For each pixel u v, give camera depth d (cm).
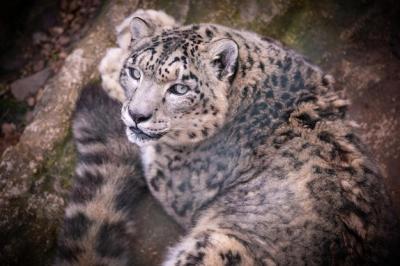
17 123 1180
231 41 731
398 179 995
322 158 732
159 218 930
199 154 817
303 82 803
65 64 1032
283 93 784
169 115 757
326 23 1117
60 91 1002
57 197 925
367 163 751
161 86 734
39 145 957
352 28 1116
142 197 941
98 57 1030
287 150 750
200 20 1092
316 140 747
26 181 928
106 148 907
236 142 791
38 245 898
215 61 752
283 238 713
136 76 767
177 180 835
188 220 852
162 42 752
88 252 823
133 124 747
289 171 736
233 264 725
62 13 1323
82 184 877
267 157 762
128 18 1017
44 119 982
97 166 892
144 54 745
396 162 1009
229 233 753
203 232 770
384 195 747
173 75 724
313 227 699
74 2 1327
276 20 1110
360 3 1129
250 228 745
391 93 1062
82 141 909
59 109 987
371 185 733
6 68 1266
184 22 1088
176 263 763
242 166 783
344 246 693
